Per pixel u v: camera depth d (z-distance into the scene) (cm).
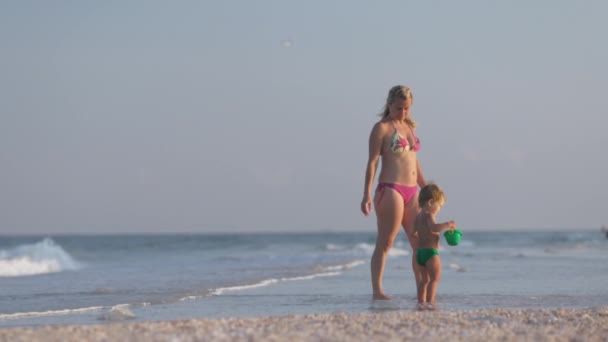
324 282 1706
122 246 6862
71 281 1803
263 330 800
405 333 791
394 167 1207
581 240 8744
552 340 766
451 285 1577
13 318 1044
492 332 805
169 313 1086
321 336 766
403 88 1209
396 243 6694
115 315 1020
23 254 3306
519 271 2109
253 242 8256
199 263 2841
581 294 1365
